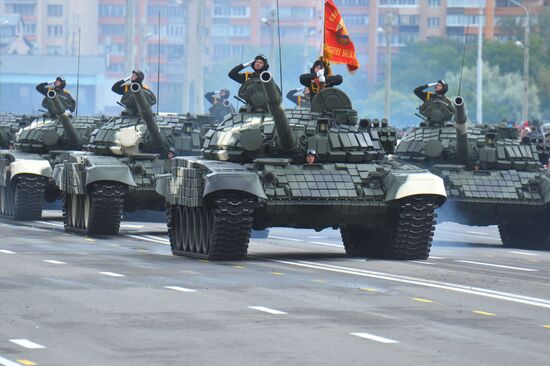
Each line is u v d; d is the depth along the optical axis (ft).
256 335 171.22
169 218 305.53
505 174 351.25
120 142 374.22
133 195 367.66
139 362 151.74
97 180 349.41
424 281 236.02
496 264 281.54
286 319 185.06
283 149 294.25
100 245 321.93
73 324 179.93
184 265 265.75
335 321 183.52
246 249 282.77
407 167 297.74
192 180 286.46
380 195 288.51
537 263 287.28
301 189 284.20
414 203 286.05
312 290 219.41
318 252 314.55
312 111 304.91
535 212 346.74
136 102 366.84
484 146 355.56
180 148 384.27
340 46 326.85
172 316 187.73
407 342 166.40
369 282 233.14
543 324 182.50
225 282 231.30
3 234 355.56
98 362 151.64
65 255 287.89
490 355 157.38
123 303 201.26
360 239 305.94
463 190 344.28
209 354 157.07
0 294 211.82
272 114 287.69
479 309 197.06
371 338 169.27
